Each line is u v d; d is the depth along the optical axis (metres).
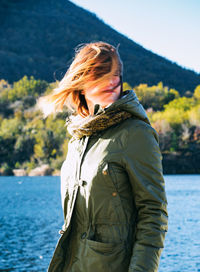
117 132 1.45
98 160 1.44
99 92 1.51
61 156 97.50
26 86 120.00
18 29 199.88
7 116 112.75
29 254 18.48
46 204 40.81
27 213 34.38
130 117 1.48
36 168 97.19
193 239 21.78
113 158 1.42
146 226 1.38
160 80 152.88
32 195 50.47
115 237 1.39
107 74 1.48
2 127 104.25
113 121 1.46
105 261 1.36
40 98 1.64
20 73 155.00
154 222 1.38
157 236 1.36
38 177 89.88
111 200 1.40
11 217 31.98
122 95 1.60
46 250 19.38
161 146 94.12
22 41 189.38
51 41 191.38
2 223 28.69
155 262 1.34
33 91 119.88
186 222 27.56
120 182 1.42
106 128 1.48
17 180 80.44
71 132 1.60
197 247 19.70
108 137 1.46
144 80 148.38
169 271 15.15
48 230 25.50
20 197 47.97
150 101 105.00
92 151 1.48
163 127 94.31
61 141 97.88
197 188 54.84
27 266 16.11
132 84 143.25
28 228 26.34
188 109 103.12
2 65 157.62
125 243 1.39
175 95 112.00
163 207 1.41
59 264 1.46
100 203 1.41
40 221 29.66
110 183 1.41
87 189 1.43
